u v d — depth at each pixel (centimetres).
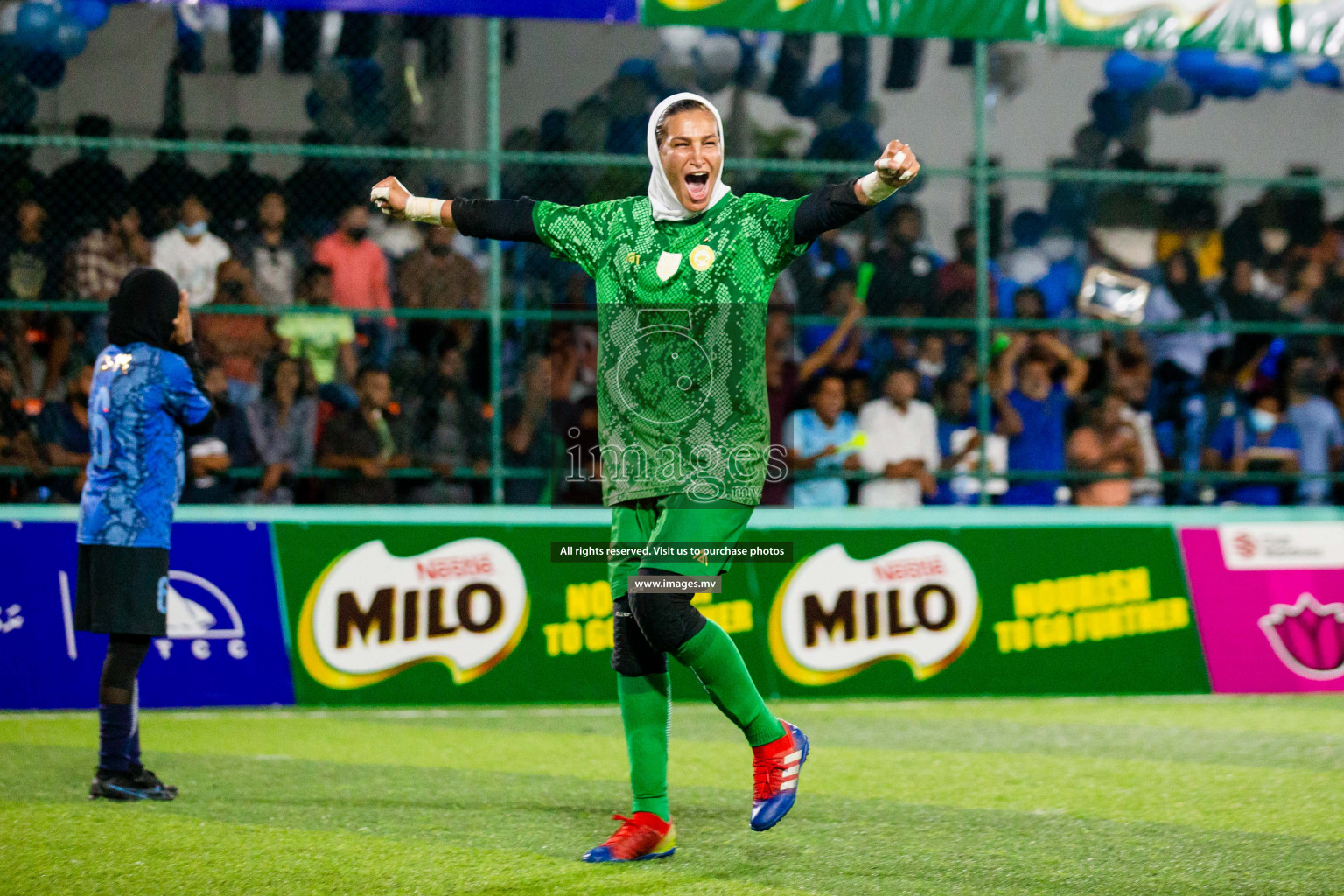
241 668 2192
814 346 2784
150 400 1477
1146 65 3462
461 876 1152
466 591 2253
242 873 1161
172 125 2966
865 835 1315
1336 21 2397
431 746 1848
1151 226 3341
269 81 3017
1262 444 2839
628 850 1204
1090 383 2788
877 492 2569
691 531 1148
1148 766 1691
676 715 2128
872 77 3319
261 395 2483
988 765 1702
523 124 3183
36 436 2380
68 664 2152
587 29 3203
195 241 2542
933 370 2825
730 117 3156
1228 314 2980
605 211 1201
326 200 2739
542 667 2262
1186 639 2384
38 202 2612
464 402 2534
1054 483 2650
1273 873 1168
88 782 1570
